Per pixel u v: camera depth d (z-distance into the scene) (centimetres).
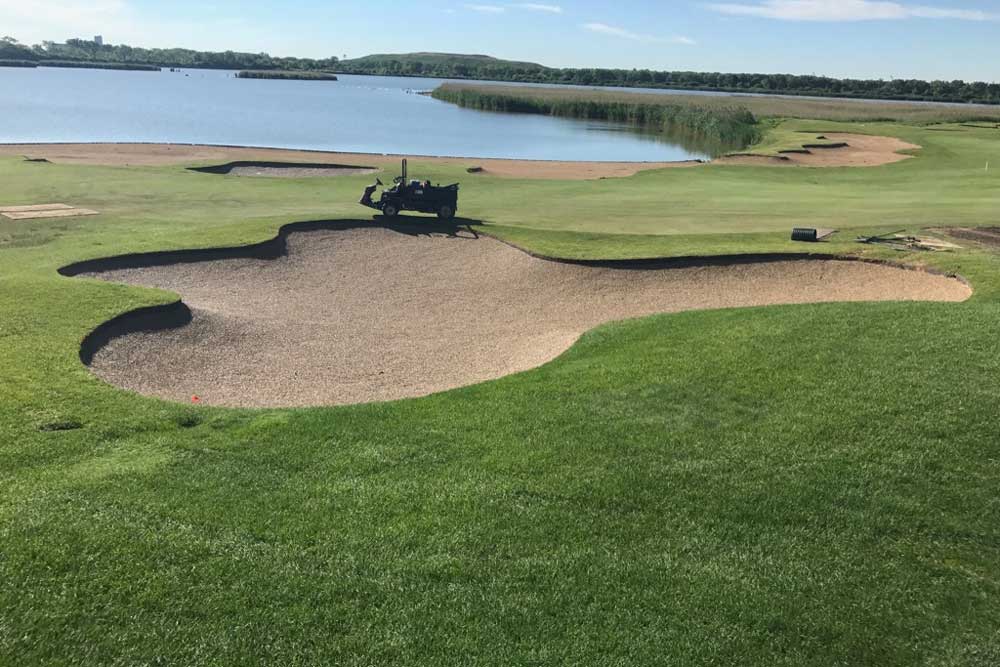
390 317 2039
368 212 3056
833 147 6012
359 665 652
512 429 1109
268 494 923
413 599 734
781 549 820
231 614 707
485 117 11056
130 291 1861
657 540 834
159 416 1162
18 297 1752
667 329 1589
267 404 1423
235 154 5316
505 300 2161
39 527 830
